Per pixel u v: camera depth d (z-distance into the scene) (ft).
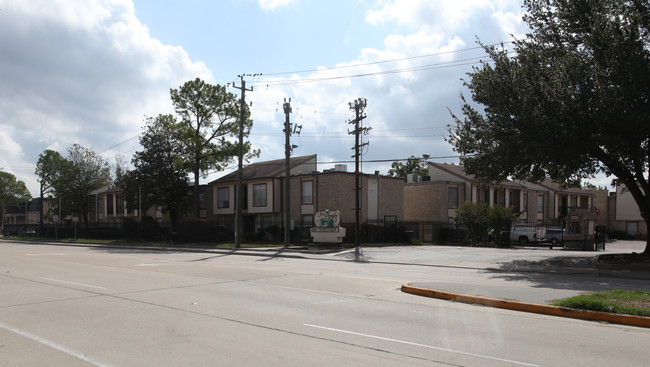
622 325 25.85
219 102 148.36
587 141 57.06
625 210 186.60
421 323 25.94
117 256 83.35
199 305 31.37
